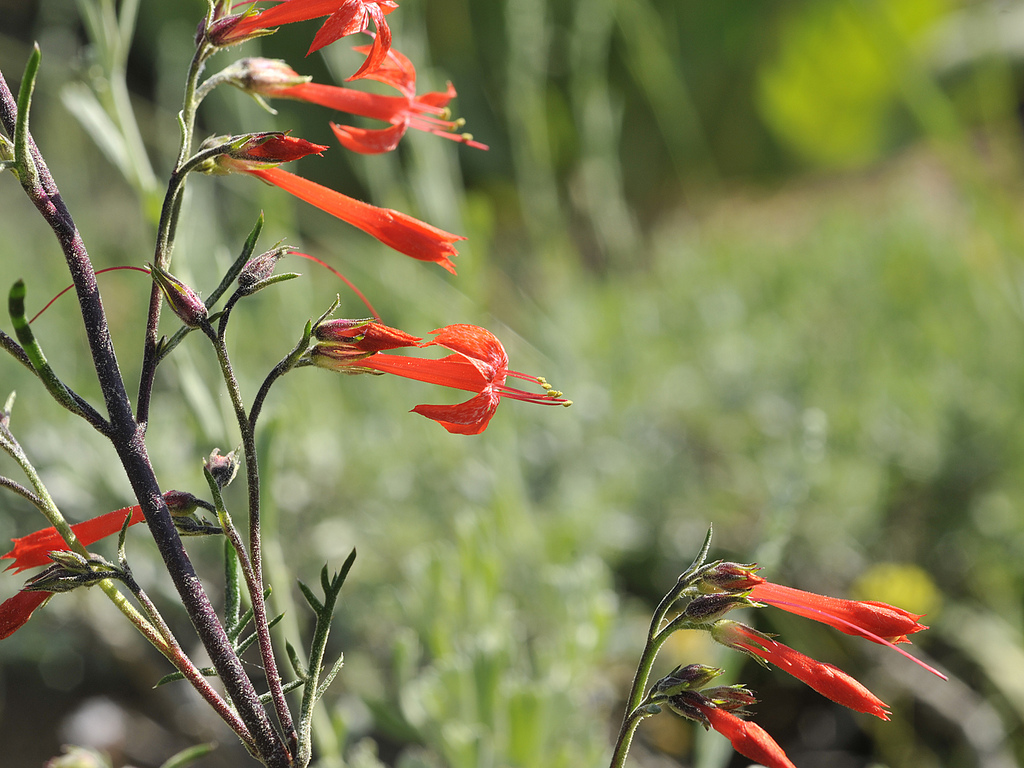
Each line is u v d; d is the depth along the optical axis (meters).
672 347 5.31
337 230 5.42
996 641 3.61
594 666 3.45
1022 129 8.16
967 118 8.07
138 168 2.40
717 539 4.21
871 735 3.48
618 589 4.20
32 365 1.27
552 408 4.50
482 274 3.85
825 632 3.68
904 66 5.30
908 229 5.99
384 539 3.93
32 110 6.75
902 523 4.29
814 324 5.43
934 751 3.40
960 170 5.32
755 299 5.89
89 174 6.58
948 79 8.07
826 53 10.03
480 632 2.94
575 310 5.11
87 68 2.40
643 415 4.65
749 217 9.63
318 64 9.39
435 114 1.48
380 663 3.58
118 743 3.44
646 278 6.42
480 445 4.13
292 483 4.18
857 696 1.31
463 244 3.64
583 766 2.79
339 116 9.38
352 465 4.27
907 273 5.52
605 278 6.63
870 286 5.57
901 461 4.32
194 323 1.29
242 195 4.93
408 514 4.03
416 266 4.31
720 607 1.36
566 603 3.21
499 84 9.17
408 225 1.37
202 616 1.35
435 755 3.10
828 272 5.85
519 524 3.64
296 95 1.41
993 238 4.98
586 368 4.80
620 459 4.32
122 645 3.64
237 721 1.37
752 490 4.39
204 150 1.34
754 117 10.57
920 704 3.52
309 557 3.86
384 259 4.23
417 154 3.75
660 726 3.61
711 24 10.09
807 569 4.05
